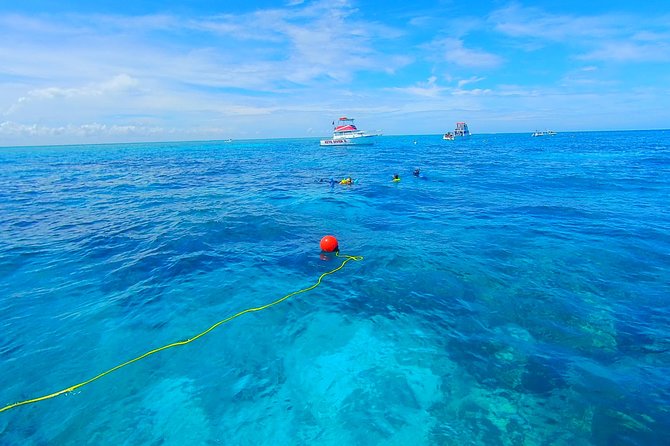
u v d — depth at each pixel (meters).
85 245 10.00
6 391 4.73
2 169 33.12
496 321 6.22
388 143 87.62
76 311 6.66
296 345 5.73
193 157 51.09
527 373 4.95
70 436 4.10
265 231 11.39
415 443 3.97
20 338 5.85
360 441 4.03
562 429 4.04
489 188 19.31
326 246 9.37
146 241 10.35
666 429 3.97
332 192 18.61
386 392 4.74
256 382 4.96
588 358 5.20
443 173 26.12
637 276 7.76
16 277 8.00
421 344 5.67
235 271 8.36
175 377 5.04
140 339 5.86
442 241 10.25
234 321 6.37
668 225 11.34
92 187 21.12
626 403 4.36
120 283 7.75
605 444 3.83
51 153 68.62
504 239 10.27
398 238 10.62
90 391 4.76
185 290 7.45
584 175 23.41
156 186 21.41
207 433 4.16
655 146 55.81
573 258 8.77
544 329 5.95
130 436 4.11
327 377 5.04
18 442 4.02
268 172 29.22
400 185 20.77
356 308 6.75
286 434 4.14
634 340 5.57
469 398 4.57
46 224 12.27
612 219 12.23
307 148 78.12
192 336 5.95
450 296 7.11
